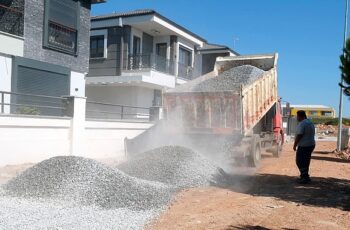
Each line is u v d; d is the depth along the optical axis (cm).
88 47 2077
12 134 1257
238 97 1337
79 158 938
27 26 1711
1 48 1578
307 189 1084
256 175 1319
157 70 2619
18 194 854
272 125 1791
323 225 738
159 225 695
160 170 1081
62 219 691
